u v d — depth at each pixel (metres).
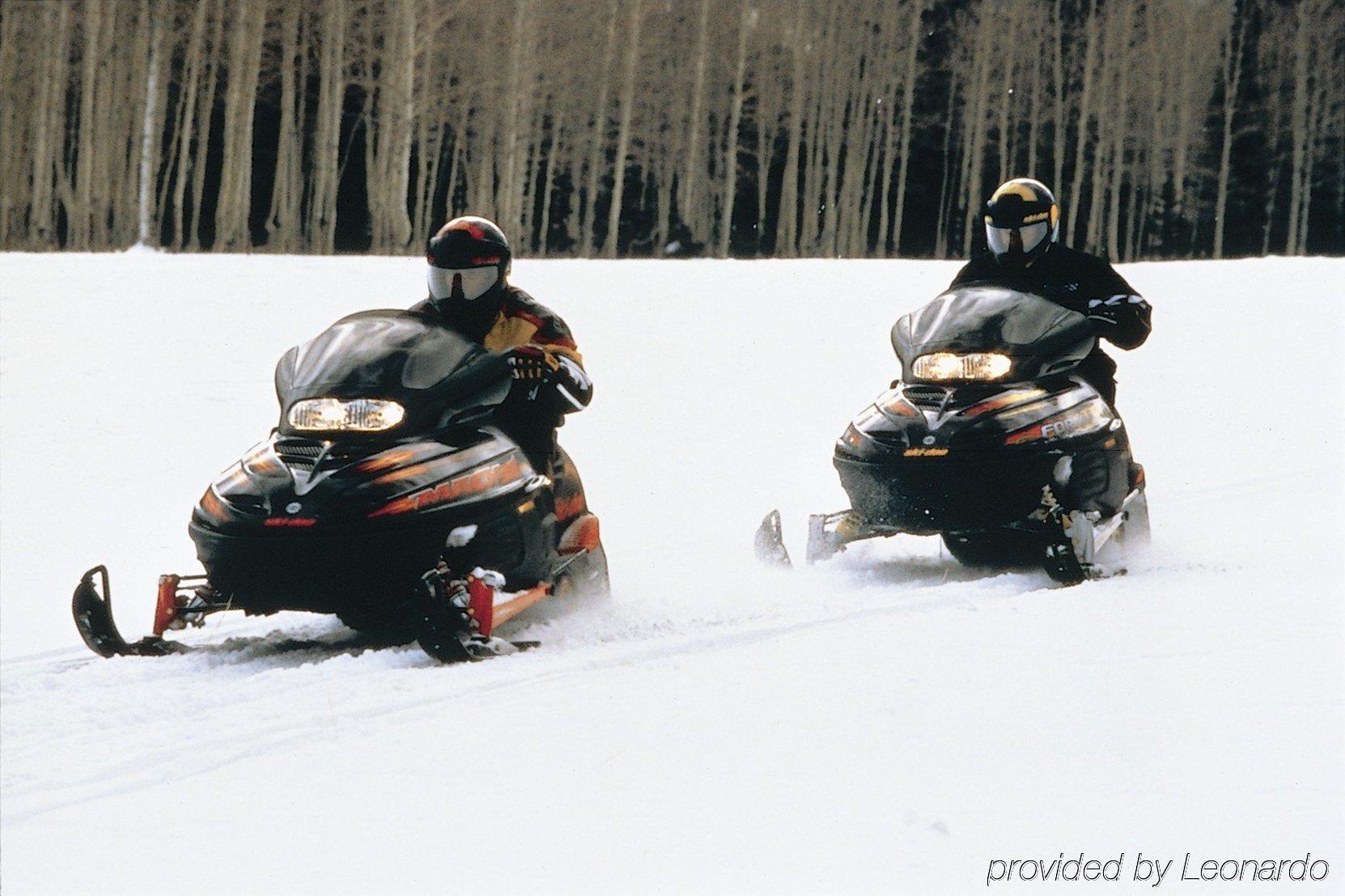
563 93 108.44
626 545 17.16
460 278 12.91
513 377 12.46
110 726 9.11
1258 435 24.17
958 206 141.25
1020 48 135.00
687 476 21.50
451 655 10.62
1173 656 9.89
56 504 18.69
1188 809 6.95
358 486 11.18
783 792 7.38
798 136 120.38
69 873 6.55
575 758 8.02
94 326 30.61
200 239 116.00
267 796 7.52
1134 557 15.28
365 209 117.81
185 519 18.20
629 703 9.20
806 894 6.18
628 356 31.12
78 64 94.94
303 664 11.14
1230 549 15.70
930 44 139.50
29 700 9.85
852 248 124.25
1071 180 149.62
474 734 8.53
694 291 40.50
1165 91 137.88
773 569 15.69
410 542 11.17
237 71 79.62
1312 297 38.47
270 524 11.10
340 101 78.69
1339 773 7.34
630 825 6.98
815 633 11.33
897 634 11.03
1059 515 13.66
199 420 23.67
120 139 91.00
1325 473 20.88
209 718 9.16
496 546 11.80
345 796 7.48
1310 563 14.11
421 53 98.62
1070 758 7.75
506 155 91.12
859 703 9.00
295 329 31.58
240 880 6.43
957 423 14.24
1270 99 141.88
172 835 6.99
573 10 106.25
